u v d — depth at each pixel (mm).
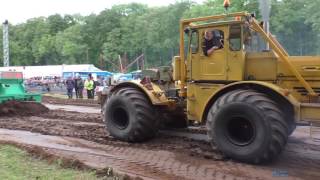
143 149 9703
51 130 12203
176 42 76562
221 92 8758
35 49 111375
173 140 10633
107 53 91062
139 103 10188
